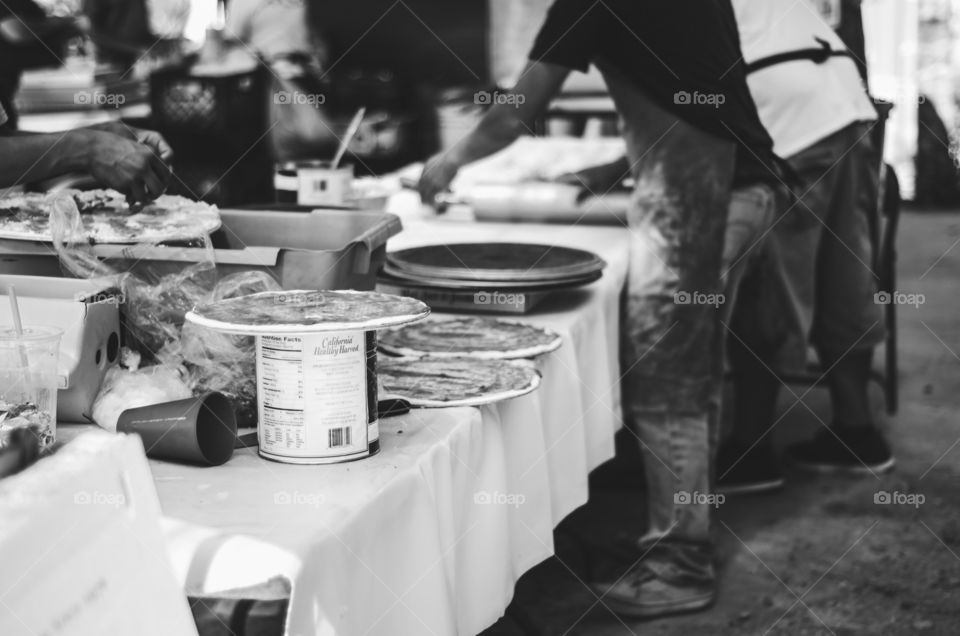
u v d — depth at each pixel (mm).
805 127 2896
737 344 3283
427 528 1227
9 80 3021
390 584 1181
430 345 1755
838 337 3438
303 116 3598
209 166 2457
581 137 4645
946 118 8328
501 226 2887
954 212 7781
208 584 983
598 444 2184
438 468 1288
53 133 1599
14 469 989
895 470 3512
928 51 8328
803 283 3117
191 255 1413
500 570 1523
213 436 1206
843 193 3229
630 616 2504
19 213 1552
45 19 3143
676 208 2234
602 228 2865
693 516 2479
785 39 2881
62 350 1249
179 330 1383
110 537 872
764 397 3328
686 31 2145
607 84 2283
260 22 3824
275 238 1814
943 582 2734
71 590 819
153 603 911
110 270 1416
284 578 971
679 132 2189
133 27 3992
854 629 2490
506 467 1616
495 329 1863
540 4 5879
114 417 1252
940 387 4344
